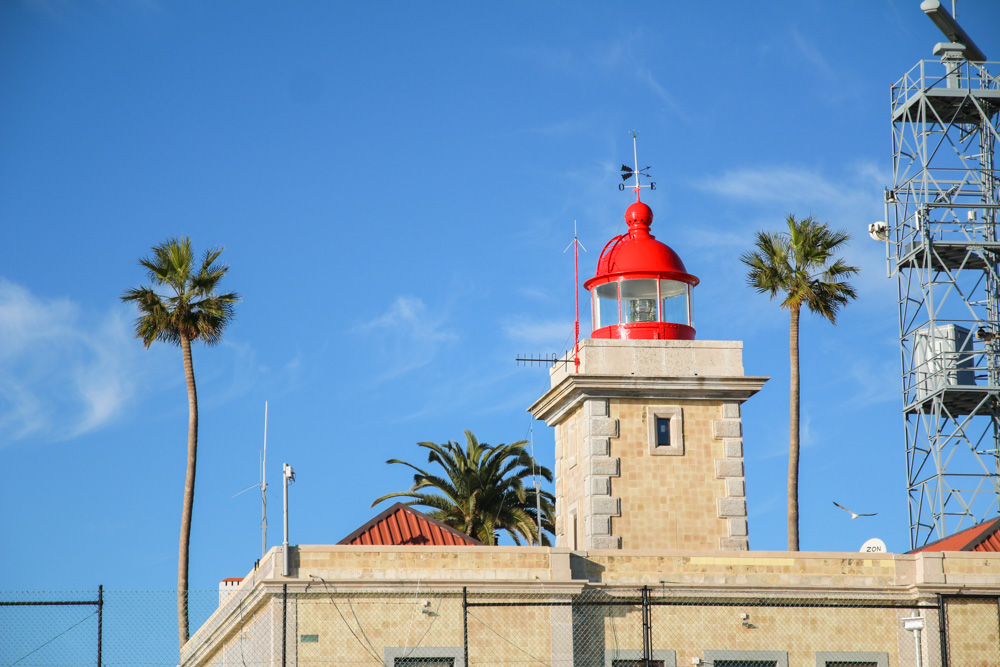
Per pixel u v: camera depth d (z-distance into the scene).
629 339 36.12
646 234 38.12
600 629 30.39
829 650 30.95
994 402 44.62
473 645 29.69
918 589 31.27
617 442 34.94
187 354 49.94
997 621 31.28
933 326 44.97
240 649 33.00
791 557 31.48
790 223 52.47
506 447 56.41
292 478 30.62
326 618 29.44
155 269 50.41
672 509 34.69
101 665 27.88
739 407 35.69
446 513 55.91
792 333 51.16
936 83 48.19
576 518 36.09
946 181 46.91
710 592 30.89
